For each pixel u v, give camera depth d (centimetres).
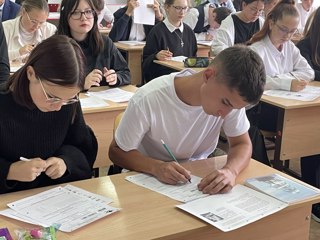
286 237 142
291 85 279
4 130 142
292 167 336
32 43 352
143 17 470
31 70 128
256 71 131
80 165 153
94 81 258
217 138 181
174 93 159
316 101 258
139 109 159
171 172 147
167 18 408
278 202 135
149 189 141
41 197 132
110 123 244
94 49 277
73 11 262
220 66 133
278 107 256
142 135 163
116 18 484
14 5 455
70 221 119
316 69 323
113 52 289
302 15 533
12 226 116
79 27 265
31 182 145
